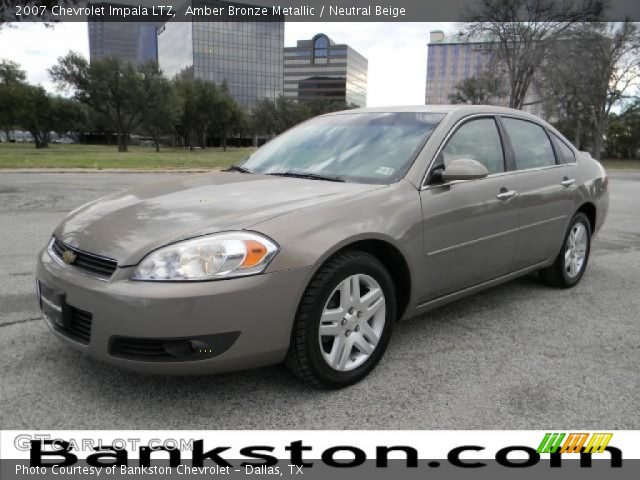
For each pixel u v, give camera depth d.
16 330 3.48
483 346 3.38
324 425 2.48
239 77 112.50
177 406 2.62
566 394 2.78
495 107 4.02
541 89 40.66
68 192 11.79
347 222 2.70
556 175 4.28
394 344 3.39
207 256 2.35
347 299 2.72
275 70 116.12
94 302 2.41
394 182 3.09
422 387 2.83
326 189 3.00
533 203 3.93
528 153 4.12
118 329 2.35
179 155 42.50
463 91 57.84
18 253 5.71
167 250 2.39
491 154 3.73
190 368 2.38
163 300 2.28
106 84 54.38
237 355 2.41
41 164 22.77
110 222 2.74
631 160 55.66
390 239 2.85
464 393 2.77
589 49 37.25
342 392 2.77
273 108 83.19
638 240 7.21
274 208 2.67
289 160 3.68
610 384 2.89
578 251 4.72
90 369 2.95
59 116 63.78
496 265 3.70
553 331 3.65
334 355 2.71
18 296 4.18
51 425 2.45
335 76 131.12
